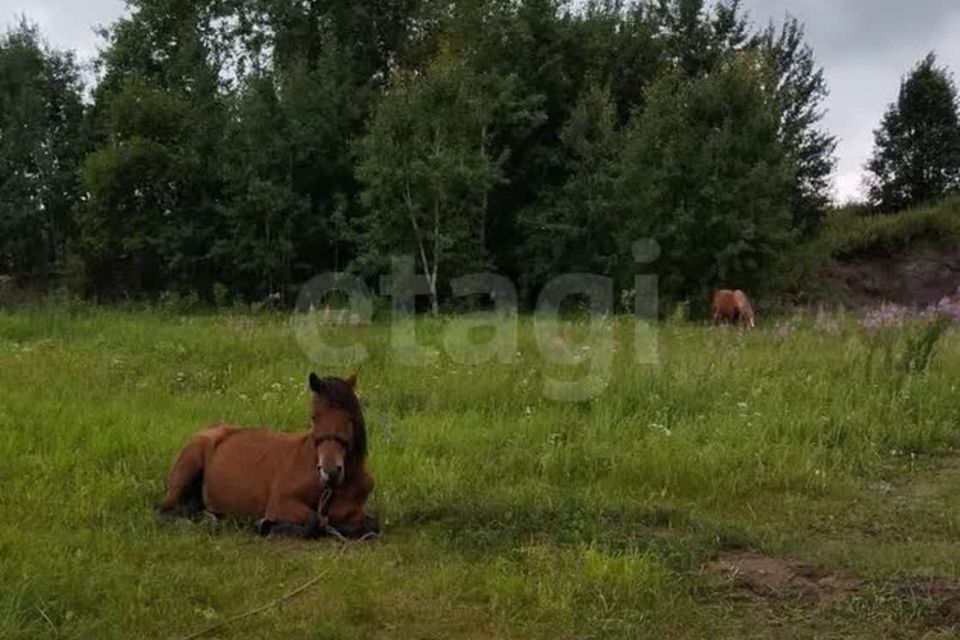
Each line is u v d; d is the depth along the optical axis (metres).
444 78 26.72
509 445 9.63
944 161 39.78
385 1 37.16
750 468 8.95
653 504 7.92
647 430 10.19
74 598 5.34
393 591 5.82
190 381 12.62
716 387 11.71
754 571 6.27
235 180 29.28
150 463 8.47
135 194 30.69
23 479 7.77
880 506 8.28
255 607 5.52
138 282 32.16
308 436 7.05
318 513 6.88
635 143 26.12
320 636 5.10
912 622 5.45
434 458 9.05
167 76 34.12
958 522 7.75
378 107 27.52
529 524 7.16
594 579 5.86
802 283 29.67
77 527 6.84
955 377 12.28
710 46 36.16
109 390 11.49
